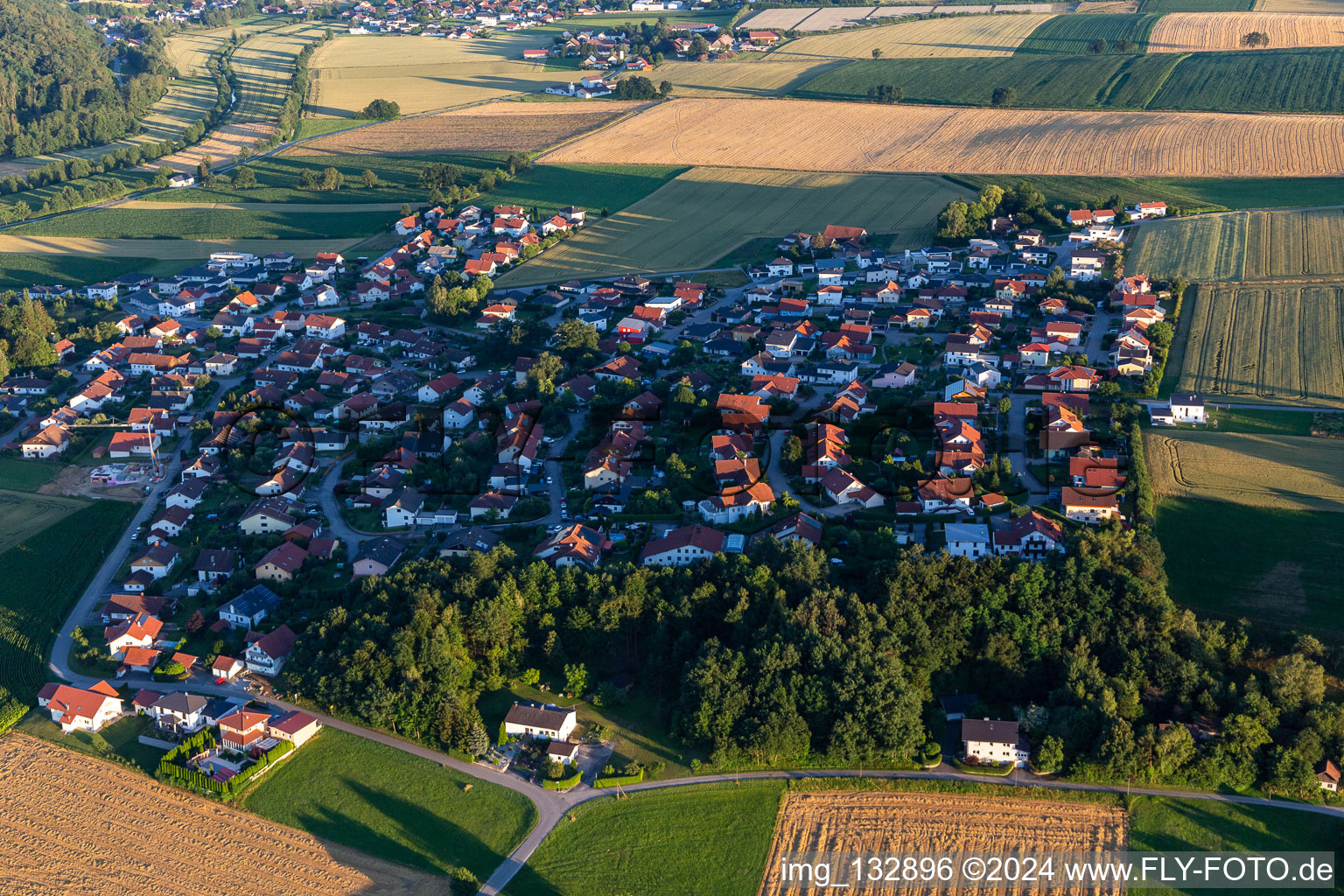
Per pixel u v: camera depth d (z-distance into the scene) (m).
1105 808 162.12
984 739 168.12
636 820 162.12
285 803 167.50
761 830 160.00
